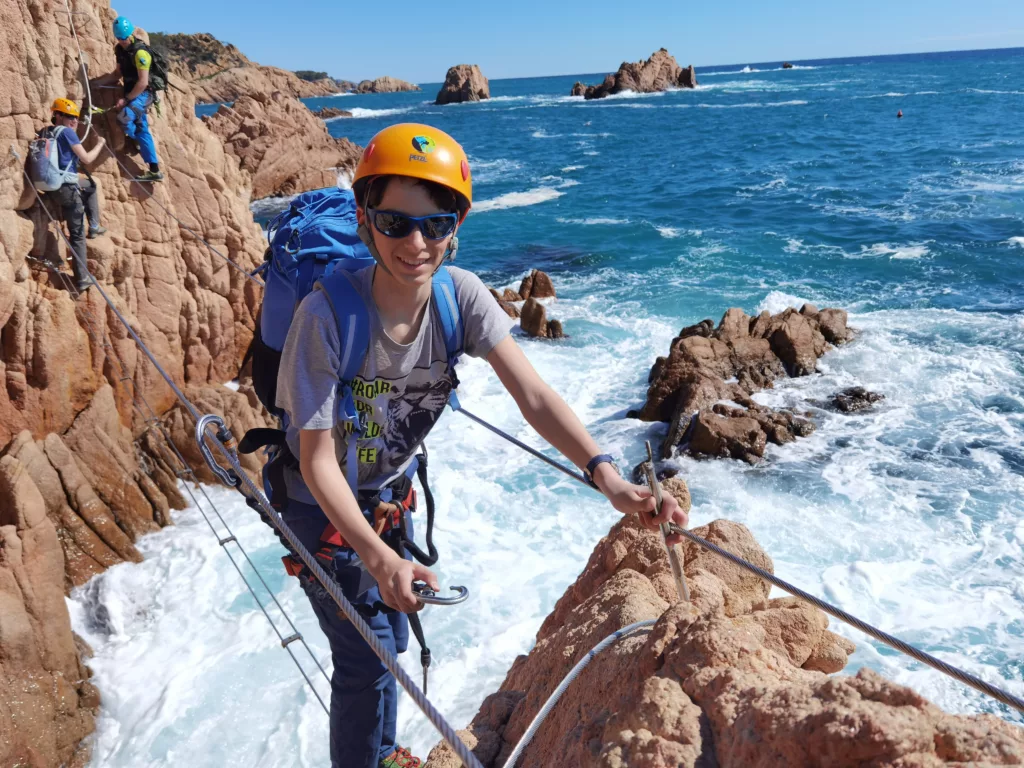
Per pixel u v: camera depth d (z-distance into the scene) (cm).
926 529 1016
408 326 211
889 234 2608
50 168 1012
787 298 1986
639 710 184
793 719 152
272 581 953
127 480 1055
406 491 247
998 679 761
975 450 1197
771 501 1106
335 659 264
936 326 1688
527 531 1033
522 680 335
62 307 1055
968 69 14862
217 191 1329
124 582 956
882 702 149
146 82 1134
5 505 820
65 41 1097
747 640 197
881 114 7031
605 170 4803
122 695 805
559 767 208
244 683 804
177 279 1255
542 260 2591
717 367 1405
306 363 204
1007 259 2208
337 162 4016
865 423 1303
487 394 1447
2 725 717
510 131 7756
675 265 2420
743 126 6831
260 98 3884
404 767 294
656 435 1324
